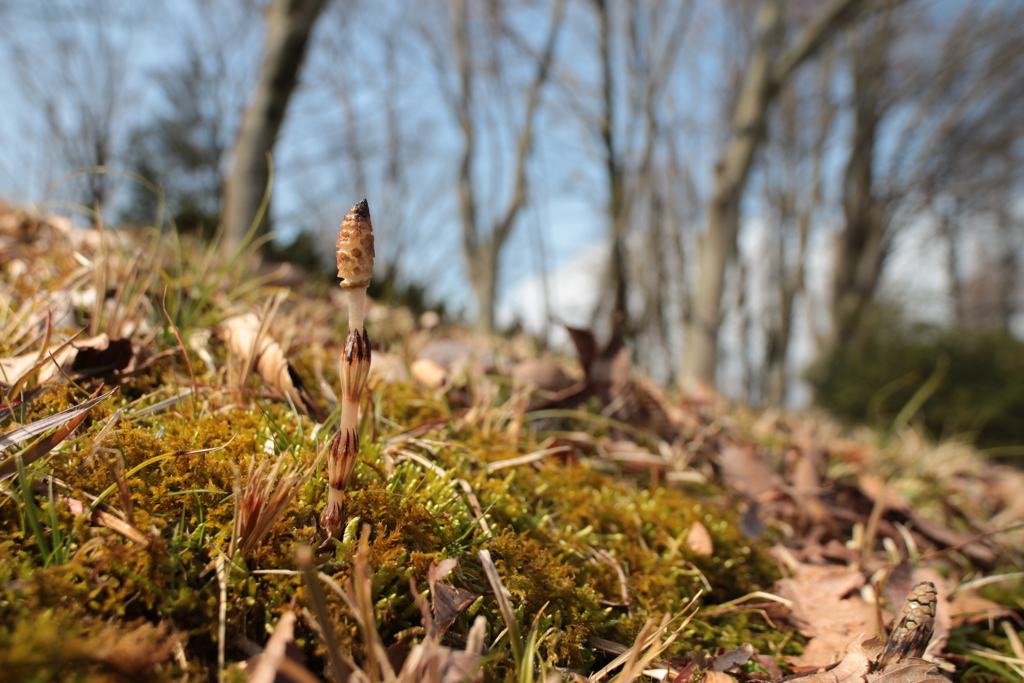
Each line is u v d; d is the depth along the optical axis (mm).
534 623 269
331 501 266
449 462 364
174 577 259
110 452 289
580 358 547
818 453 637
